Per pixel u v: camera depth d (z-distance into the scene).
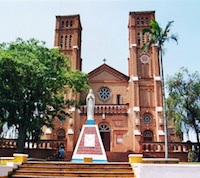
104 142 35.84
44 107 25.02
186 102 25.42
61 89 26.45
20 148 22.88
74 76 25.16
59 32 41.94
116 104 37.19
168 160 15.25
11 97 23.70
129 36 42.62
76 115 36.62
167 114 25.91
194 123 25.20
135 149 33.72
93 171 12.06
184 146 27.86
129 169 12.30
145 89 37.66
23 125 23.52
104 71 39.88
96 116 36.69
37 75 21.98
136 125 34.94
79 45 42.56
